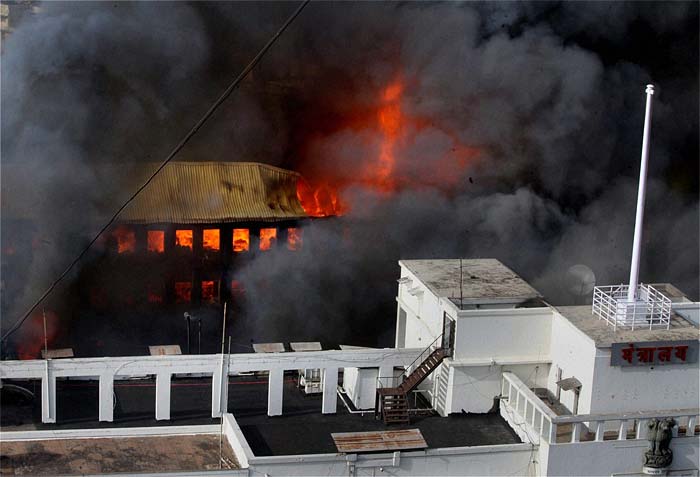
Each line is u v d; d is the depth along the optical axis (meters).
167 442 50.38
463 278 59.47
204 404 56.47
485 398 55.09
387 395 53.62
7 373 52.41
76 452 48.78
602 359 50.97
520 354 55.25
